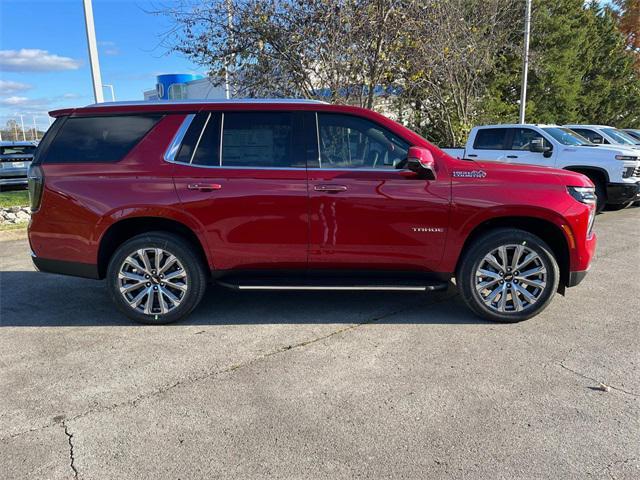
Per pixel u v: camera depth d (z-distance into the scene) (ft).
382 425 9.29
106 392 10.62
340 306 15.99
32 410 9.93
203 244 13.82
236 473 8.00
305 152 13.73
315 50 30.17
